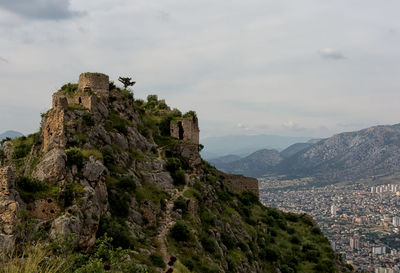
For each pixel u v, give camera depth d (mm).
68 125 41000
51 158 32844
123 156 48781
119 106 59219
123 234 34188
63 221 28422
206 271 38938
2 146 60750
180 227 42312
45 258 24266
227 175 82250
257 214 75938
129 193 42094
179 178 55219
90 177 34875
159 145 65688
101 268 23406
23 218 27406
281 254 63375
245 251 53469
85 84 52938
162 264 34312
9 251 24422
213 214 54250
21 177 30062
